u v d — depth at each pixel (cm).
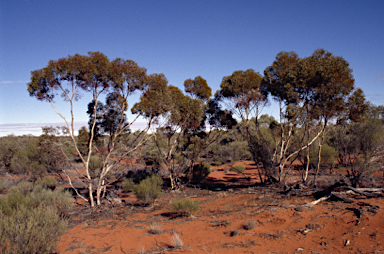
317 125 1541
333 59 1221
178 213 1051
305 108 1448
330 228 600
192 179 2142
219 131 2095
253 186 1666
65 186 2095
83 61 1254
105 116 1583
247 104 1736
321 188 1060
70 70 1230
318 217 684
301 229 631
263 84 1692
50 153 1459
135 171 2264
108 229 951
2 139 2955
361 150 1483
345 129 1452
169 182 2141
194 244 673
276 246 568
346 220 616
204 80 1927
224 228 759
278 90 1551
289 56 1580
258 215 809
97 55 1300
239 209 969
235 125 2141
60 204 1208
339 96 1240
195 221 910
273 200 987
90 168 2031
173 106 1616
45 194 1258
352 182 994
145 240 767
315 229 614
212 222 852
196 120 1795
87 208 1353
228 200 1230
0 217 618
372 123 1417
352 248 486
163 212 1171
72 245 781
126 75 1390
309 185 1207
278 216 756
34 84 1207
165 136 1922
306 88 1358
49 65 1230
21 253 544
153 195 1409
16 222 617
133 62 1421
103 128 1590
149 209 1283
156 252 641
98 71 1303
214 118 1997
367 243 489
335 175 1650
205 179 2291
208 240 685
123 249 706
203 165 2345
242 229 716
